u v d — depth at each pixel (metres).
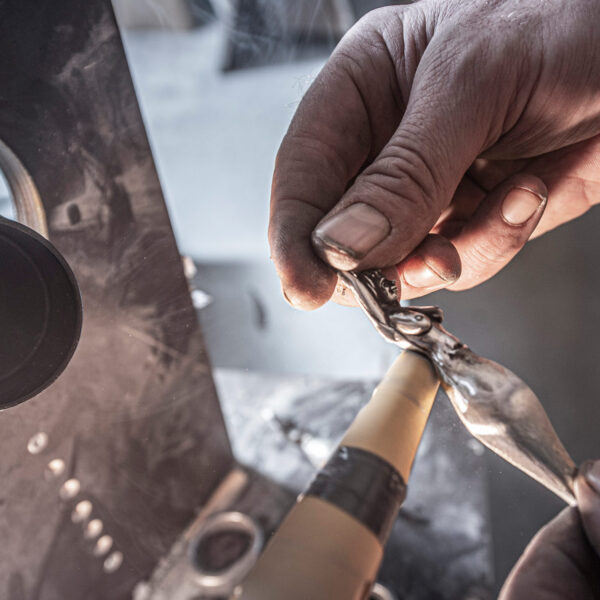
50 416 0.52
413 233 0.46
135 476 0.64
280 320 1.12
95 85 0.47
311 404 0.91
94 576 0.62
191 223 1.64
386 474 0.29
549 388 0.80
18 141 0.42
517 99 0.52
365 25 0.58
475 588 0.66
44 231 0.46
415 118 0.47
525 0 0.51
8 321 0.35
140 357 0.60
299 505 0.28
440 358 0.37
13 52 0.41
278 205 0.51
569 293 0.82
